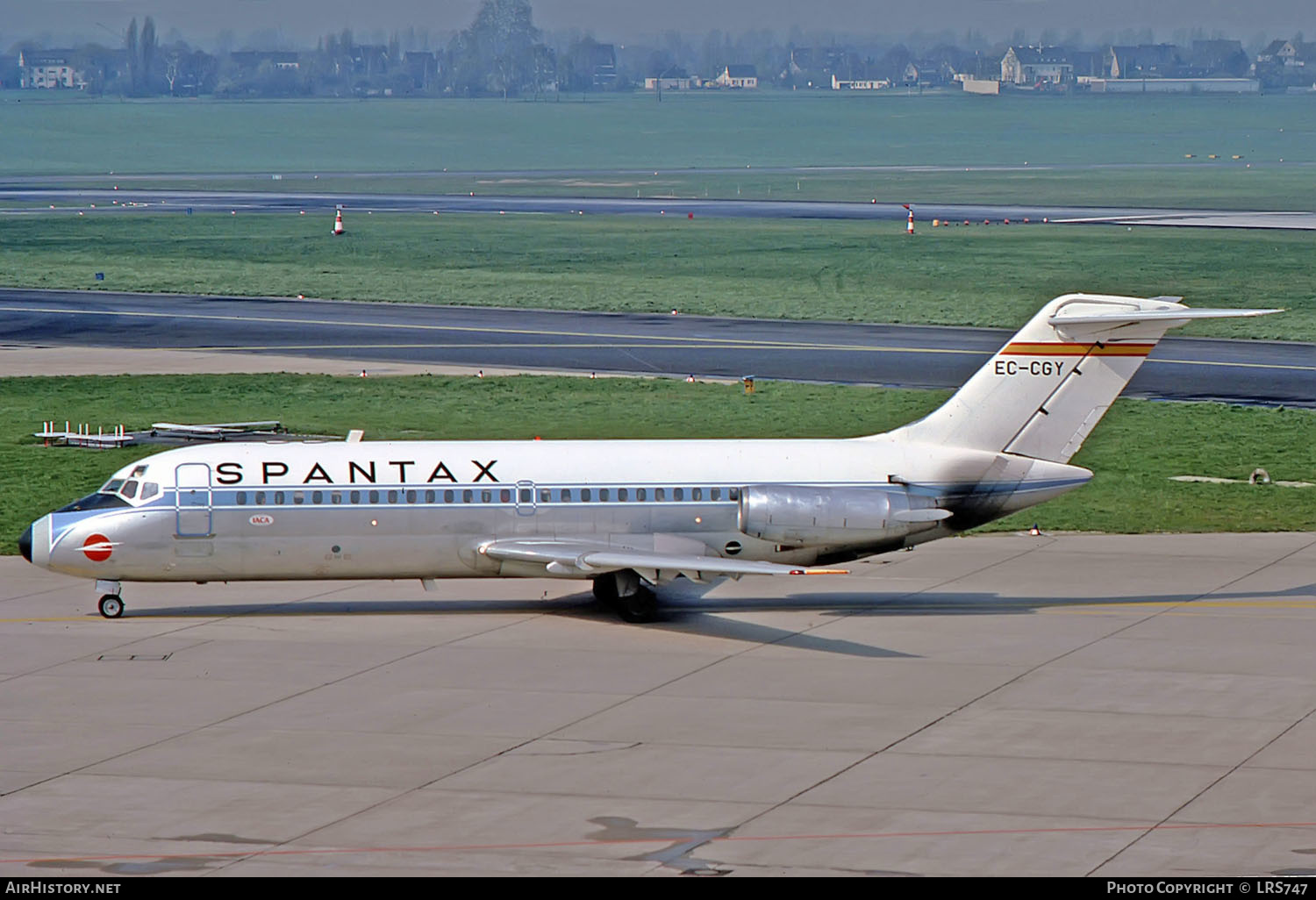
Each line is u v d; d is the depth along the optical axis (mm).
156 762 108250
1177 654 136500
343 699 123500
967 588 163625
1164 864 88875
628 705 121875
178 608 154500
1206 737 113125
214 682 128625
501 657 136500
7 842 93188
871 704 121875
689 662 134750
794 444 153625
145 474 147875
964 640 142000
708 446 152875
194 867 89188
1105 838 93188
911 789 102188
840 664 134000
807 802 99938
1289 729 114875
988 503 153500
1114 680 128625
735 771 106062
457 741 112875
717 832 94688
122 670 132000
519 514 148625
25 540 146625
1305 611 152250
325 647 139750
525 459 150375
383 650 138750
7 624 147875
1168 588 162625
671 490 150375
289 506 146750
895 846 92188
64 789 102812
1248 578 166750
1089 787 102375
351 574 149375
